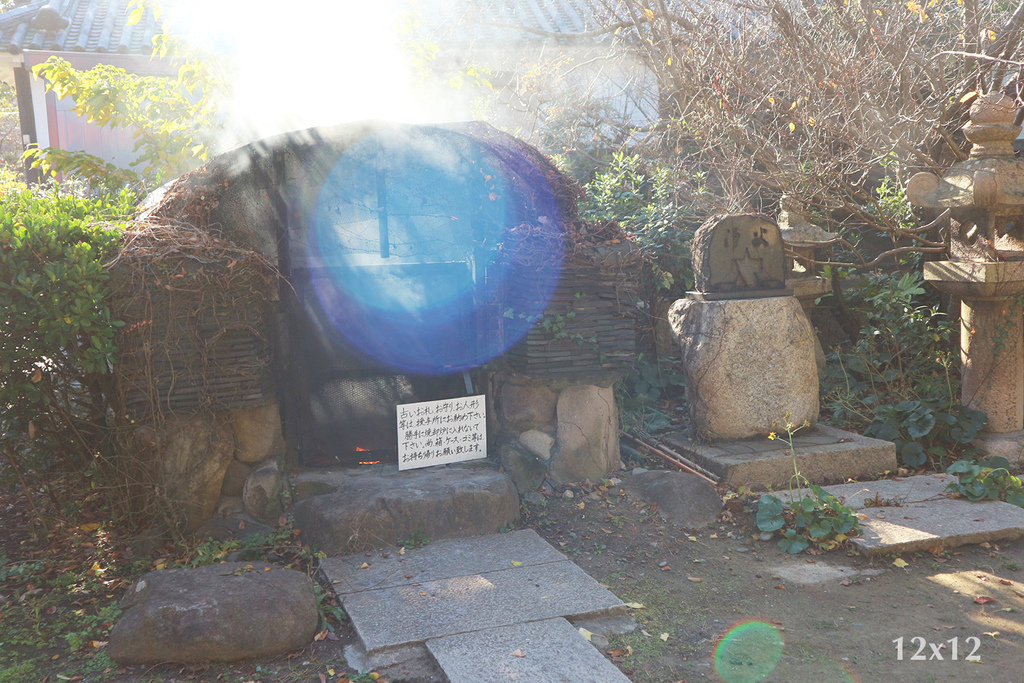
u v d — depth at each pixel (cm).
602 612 359
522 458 495
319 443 492
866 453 526
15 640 344
